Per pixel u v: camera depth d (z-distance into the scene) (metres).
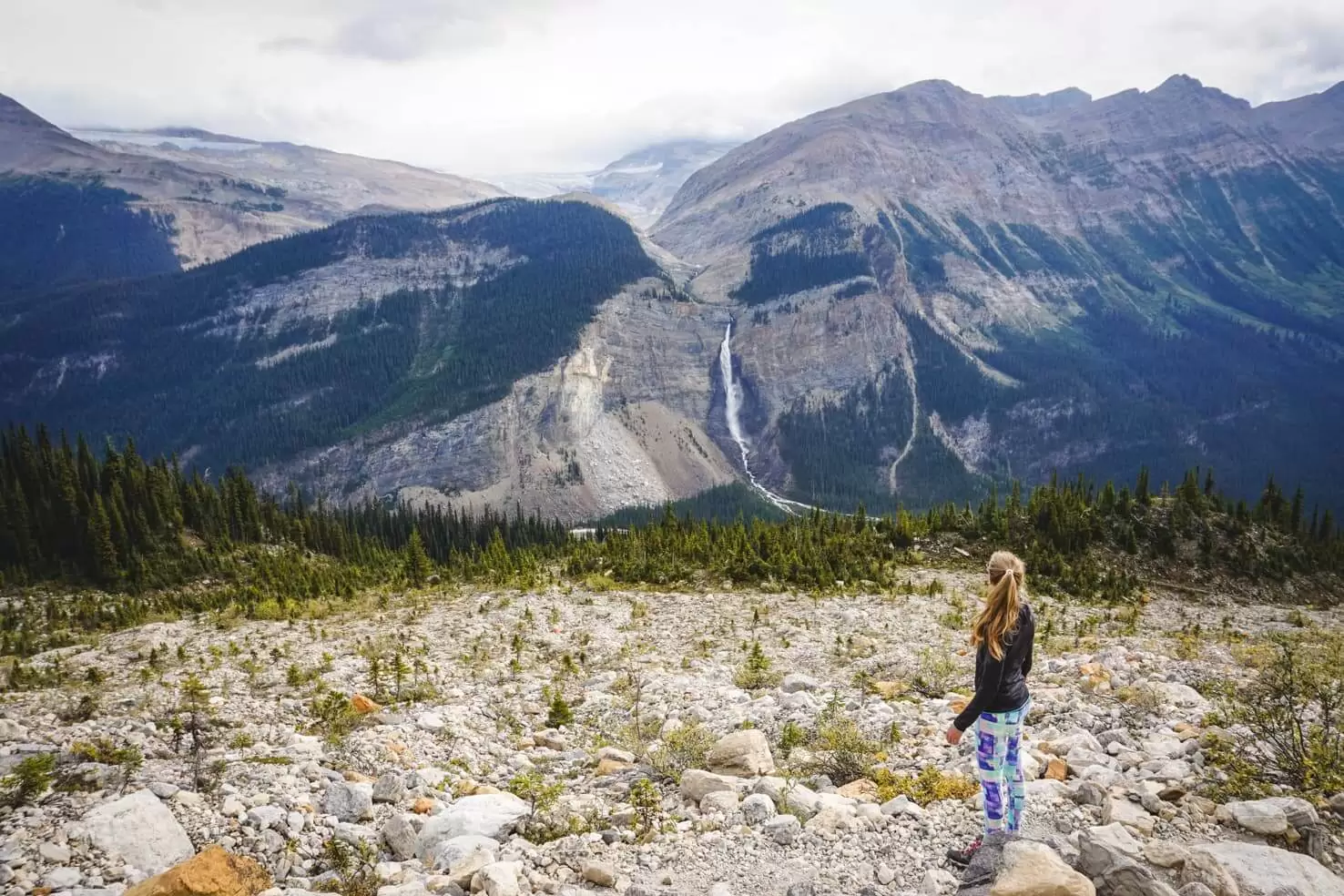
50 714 14.82
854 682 17.92
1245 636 29.61
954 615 29.14
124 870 7.92
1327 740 9.55
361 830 9.36
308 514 108.62
